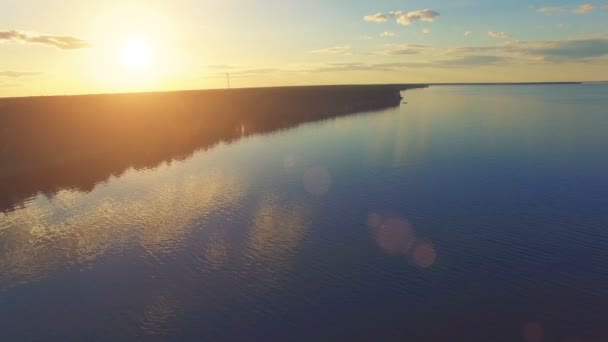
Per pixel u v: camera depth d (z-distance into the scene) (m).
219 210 35.31
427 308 21.00
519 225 30.70
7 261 27.56
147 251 28.17
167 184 43.47
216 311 21.39
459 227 30.62
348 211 34.41
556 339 18.53
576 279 23.22
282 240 29.20
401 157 53.72
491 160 50.75
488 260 25.61
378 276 24.12
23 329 20.66
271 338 19.23
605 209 33.38
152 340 19.48
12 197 40.34
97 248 28.92
